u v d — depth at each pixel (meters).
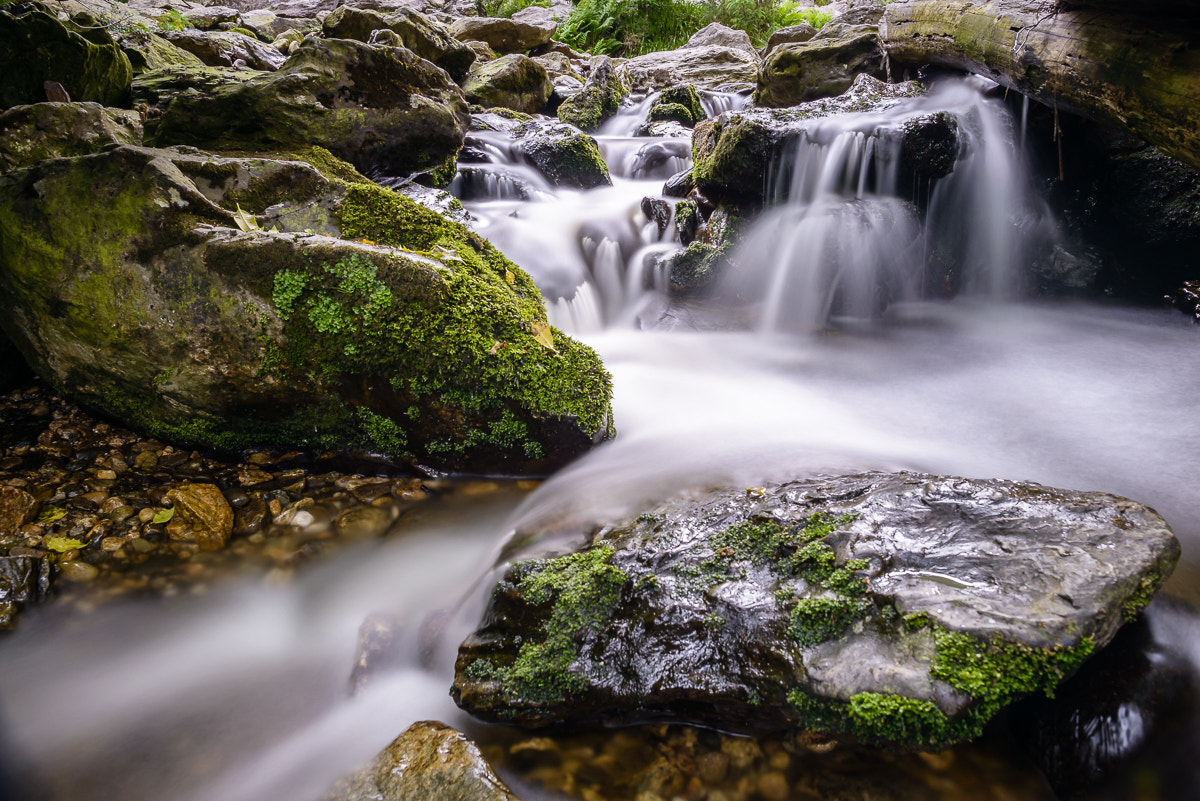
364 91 6.04
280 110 5.70
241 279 3.64
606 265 6.80
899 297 6.82
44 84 5.68
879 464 3.87
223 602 3.22
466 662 2.62
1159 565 2.35
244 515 3.72
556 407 3.88
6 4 5.68
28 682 2.80
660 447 4.19
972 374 5.34
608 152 9.67
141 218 3.70
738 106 12.24
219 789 2.40
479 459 4.01
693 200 7.12
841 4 18.75
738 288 6.59
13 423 4.23
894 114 6.45
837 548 2.61
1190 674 2.30
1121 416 4.57
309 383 3.79
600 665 2.49
